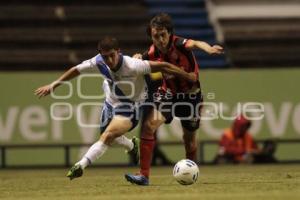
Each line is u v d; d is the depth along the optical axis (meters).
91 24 77.81
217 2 80.94
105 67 28.19
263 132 57.66
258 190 25.30
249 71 57.44
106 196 23.78
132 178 29.12
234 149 56.31
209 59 73.25
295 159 58.25
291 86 57.88
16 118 56.44
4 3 79.38
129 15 79.25
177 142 56.38
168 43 29.02
